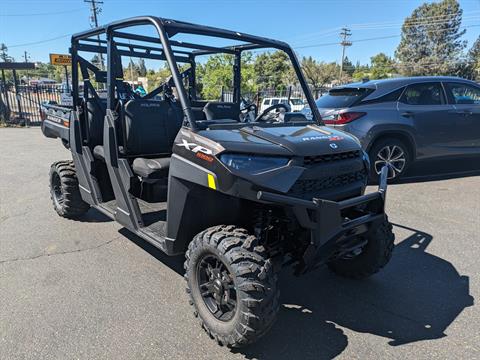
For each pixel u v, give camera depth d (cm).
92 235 412
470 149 645
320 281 319
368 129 570
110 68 324
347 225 239
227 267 223
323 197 243
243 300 213
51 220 456
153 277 322
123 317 266
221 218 261
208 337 246
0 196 555
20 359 225
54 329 252
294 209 216
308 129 285
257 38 321
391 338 247
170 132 368
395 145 595
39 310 273
